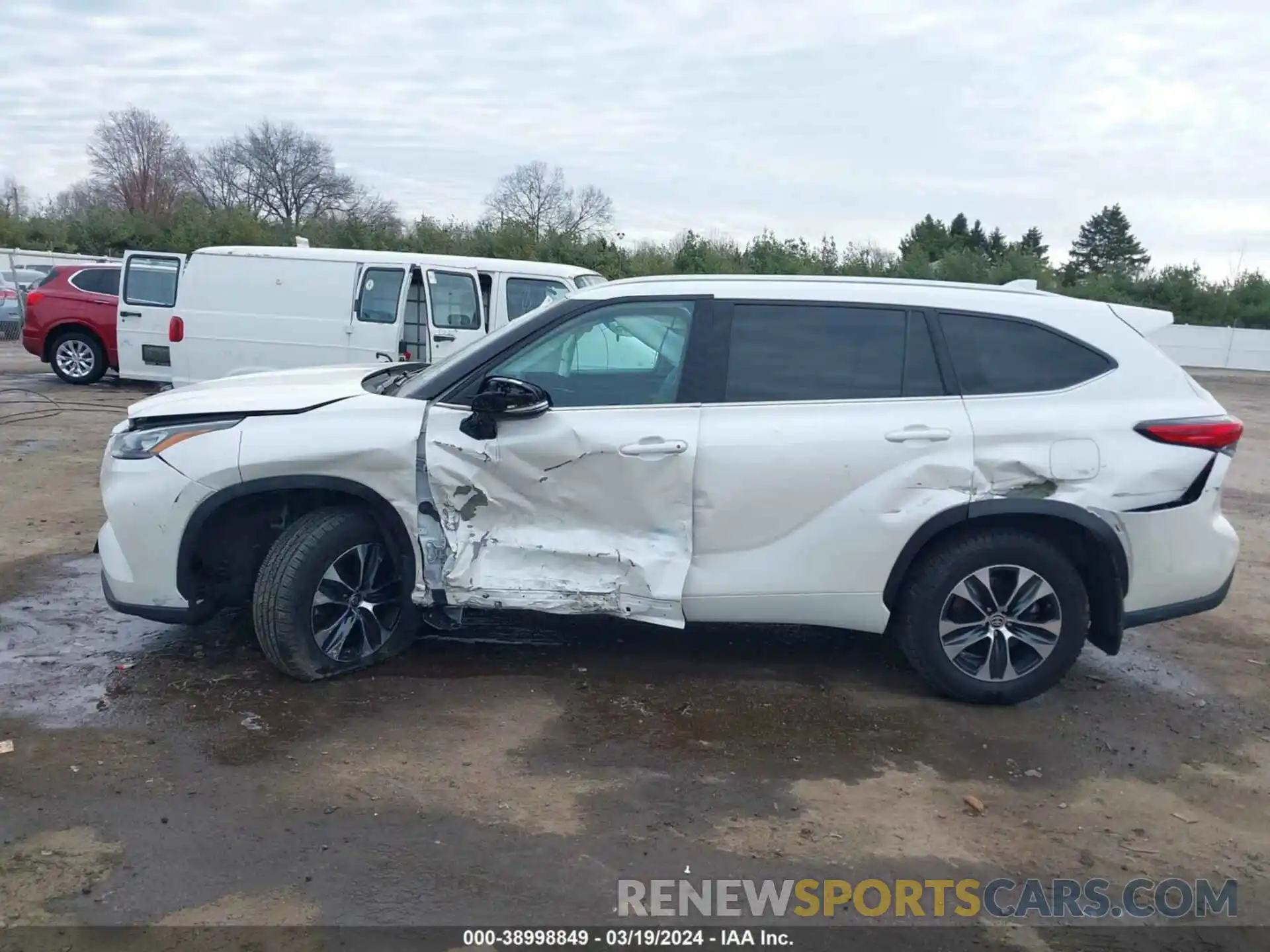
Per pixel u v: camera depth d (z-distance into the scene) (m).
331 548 4.37
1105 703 4.72
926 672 4.48
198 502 4.27
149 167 61.44
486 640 5.08
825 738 4.20
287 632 4.34
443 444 4.29
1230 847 3.54
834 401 4.36
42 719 4.11
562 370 4.47
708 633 5.32
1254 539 8.19
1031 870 3.35
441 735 4.09
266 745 3.95
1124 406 4.38
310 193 61.03
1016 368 4.43
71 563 6.19
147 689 4.42
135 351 12.70
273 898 3.03
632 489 4.31
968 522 4.39
